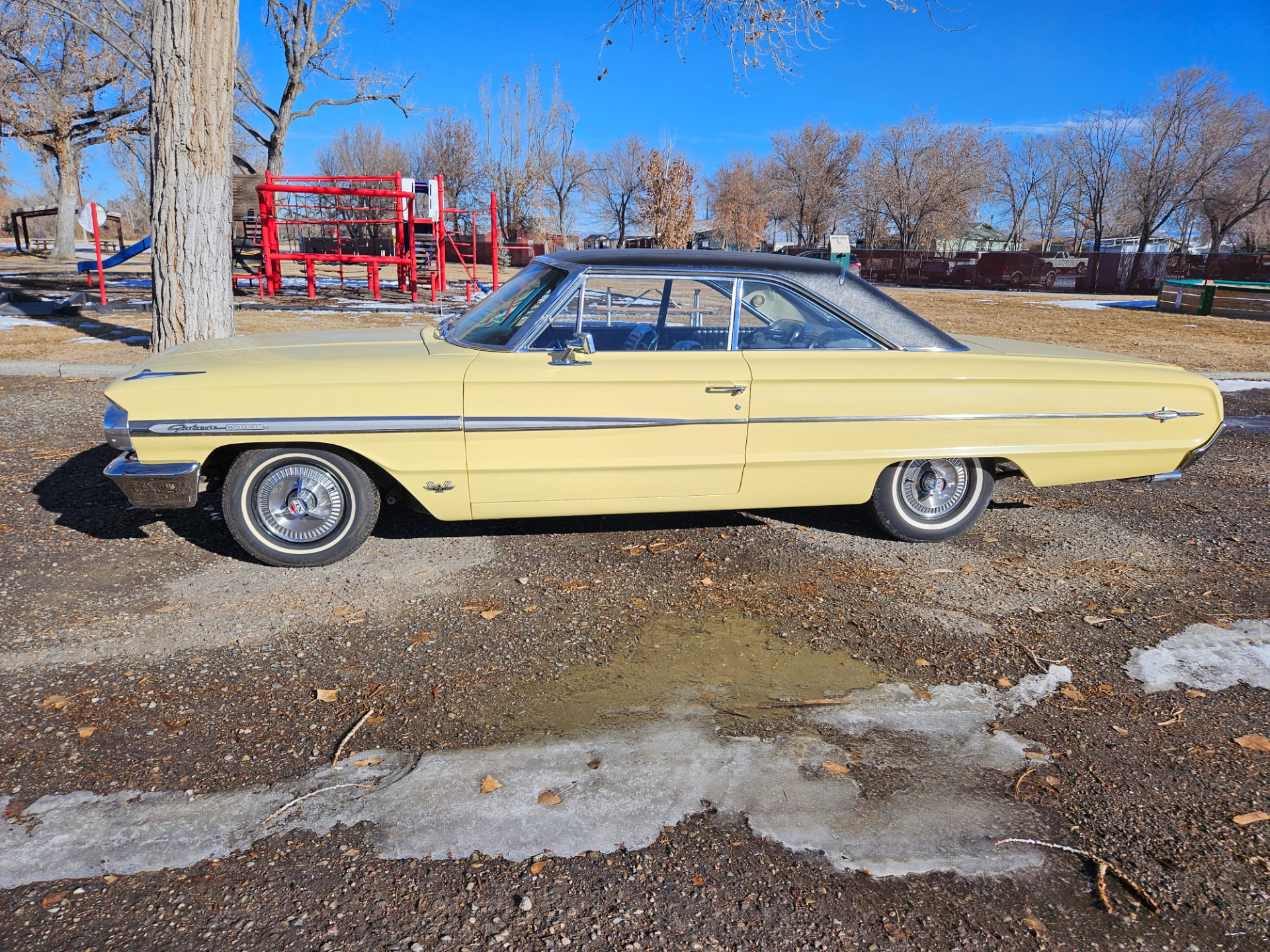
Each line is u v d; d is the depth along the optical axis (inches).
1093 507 221.8
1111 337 628.1
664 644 141.9
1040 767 111.7
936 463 184.2
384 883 88.7
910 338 177.3
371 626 144.6
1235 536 200.1
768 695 127.2
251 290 764.6
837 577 170.9
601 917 85.3
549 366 160.9
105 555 170.7
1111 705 126.4
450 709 121.2
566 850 94.3
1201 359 510.0
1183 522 210.1
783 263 175.9
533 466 162.9
